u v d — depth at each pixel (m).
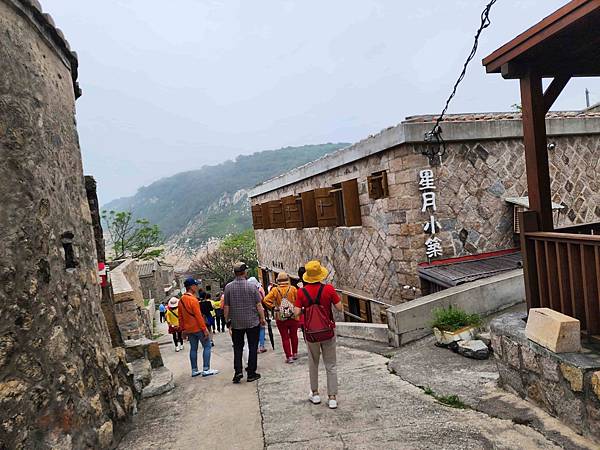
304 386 5.29
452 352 5.95
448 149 8.59
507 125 8.84
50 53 4.12
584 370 3.08
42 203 3.34
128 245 25.88
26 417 2.69
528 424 3.49
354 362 6.43
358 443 3.51
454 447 3.27
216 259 42.25
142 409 4.99
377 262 9.88
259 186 18.39
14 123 3.09
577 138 9.85
